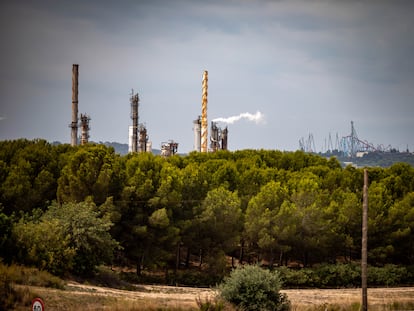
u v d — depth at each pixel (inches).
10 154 6417.3
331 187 7696.9
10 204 5516.7
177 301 3563.0
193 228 6053.2
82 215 4542.3
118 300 3435.0
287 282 6018.7
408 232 6673.2
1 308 2992.1
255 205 6318.9
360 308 3299.7
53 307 3117.6
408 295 5108.3
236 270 3398.1
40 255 4195.4
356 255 7495.1
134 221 5580.7
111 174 5506.9
